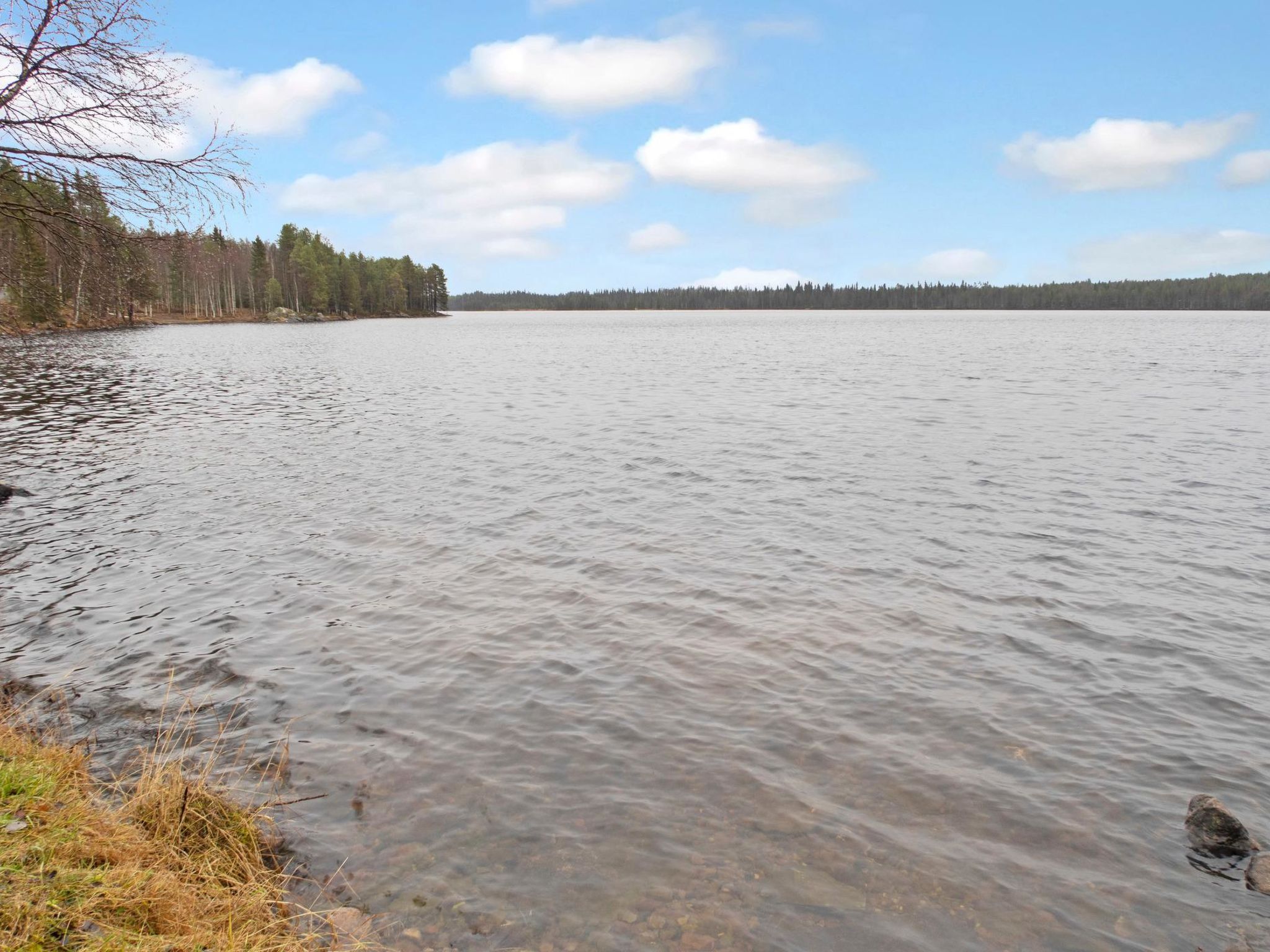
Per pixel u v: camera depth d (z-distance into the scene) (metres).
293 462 21.86
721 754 7.48
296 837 6.19
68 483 19.00
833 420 29.36
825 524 15.56
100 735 7.69
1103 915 5.49
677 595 11.73
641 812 6.58
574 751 7.52
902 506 16.88
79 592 11.77
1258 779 7.17
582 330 139.88
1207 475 19.73
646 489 18.56
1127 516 16.11
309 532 15.05
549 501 17.45
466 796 6.80
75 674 9.07
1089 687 8.91
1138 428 26.98
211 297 137.00
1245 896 5.69
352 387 42.34
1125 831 6.40
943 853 6.11
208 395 37.38
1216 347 71.44
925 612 11.08
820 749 7.57
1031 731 7.96
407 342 90.00
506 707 8.37
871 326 149.50
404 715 8.20
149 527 15.30
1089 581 12.35
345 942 5.03
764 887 5.71
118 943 4.07
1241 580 12.42
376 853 6.03
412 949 5.06
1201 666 9.45
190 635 10.23
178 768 6.17
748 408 32.91
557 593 11.83
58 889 4.35
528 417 30.77
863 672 9.21
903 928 5.34
